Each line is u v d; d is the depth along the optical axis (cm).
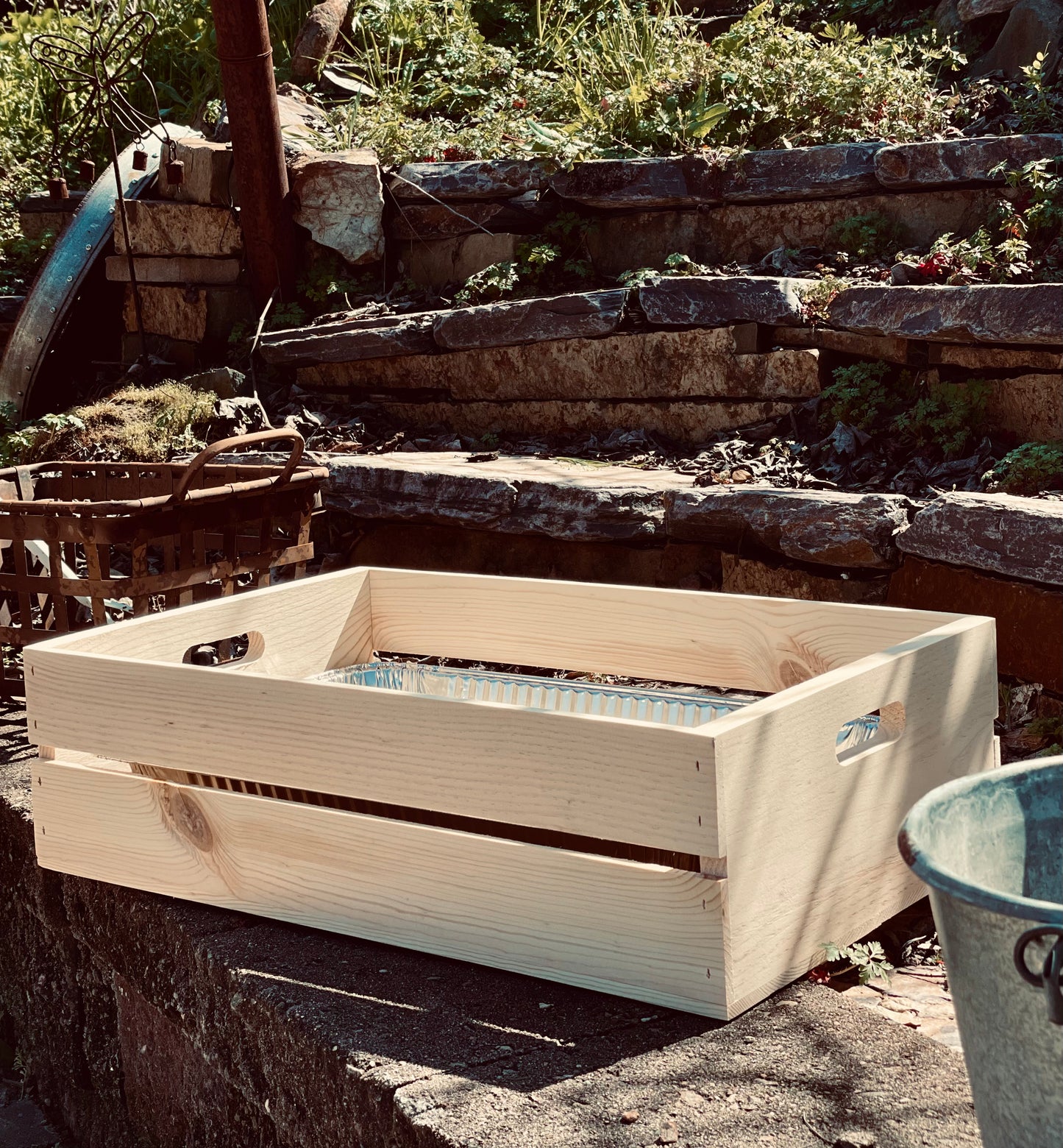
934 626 232
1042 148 478
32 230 759
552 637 276
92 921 258
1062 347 387
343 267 618
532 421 519
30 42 906
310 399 569
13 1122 302
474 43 804
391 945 213
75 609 356
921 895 227
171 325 626
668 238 558
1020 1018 125
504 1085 170
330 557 463
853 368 436
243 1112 219
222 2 558
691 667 260
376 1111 171
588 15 824
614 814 185
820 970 212
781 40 627
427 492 436
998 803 150
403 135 662
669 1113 161
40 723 248
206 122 768
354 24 815
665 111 598
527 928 198
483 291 569
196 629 267
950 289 411
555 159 575
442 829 206
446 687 285
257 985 203
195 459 291
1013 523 311
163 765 231
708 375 469
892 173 502
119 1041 269
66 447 535
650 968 187
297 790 231
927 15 729
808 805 194
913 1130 156
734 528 377
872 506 349
